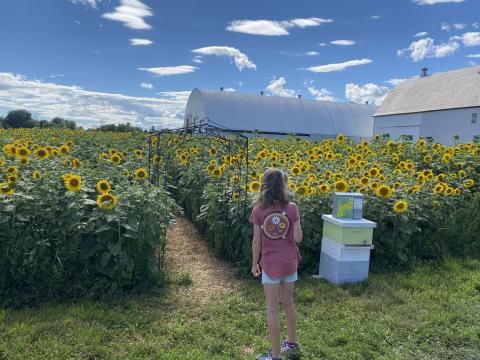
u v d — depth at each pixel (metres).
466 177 8.70
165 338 3.98
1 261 4.47
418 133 33.38
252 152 11.11
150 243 4.95
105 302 4.63
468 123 29.66
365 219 5.80
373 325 4.30
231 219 6.28
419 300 4.98
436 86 34.69
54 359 3.49
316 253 6.20
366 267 5.52
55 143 12.36
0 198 4.52
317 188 6.27
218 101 37.50
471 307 4.78
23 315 4.25
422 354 3.84
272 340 3.57
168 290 5.10
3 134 14.02
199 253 6.79
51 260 4.66
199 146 11.09
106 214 4.75
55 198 4.73
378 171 7.45
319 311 4.61
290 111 39.84
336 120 41.31
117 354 3.65
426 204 6.61
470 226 6.77
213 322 4.33
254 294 5.08
